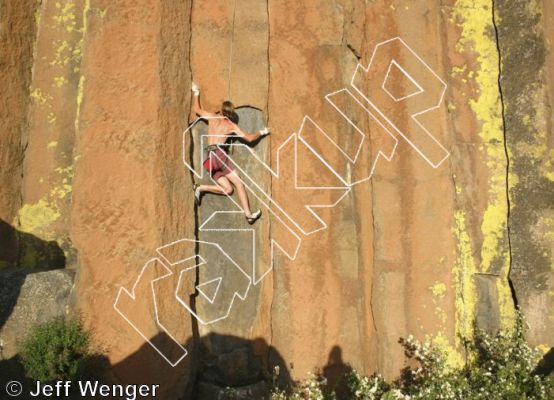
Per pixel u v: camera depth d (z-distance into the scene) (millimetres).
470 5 13945
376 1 13883
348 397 13266
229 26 13836
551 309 12891
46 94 13344
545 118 13281
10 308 11805
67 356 11453
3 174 12672
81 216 12234
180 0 13383
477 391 11867
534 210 13234
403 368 13094
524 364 11953
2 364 11531
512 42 13695
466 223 13469
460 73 13852
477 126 13750
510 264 13375
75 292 12062
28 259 12844
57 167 13180
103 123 12484
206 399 13195
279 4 14031
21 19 13109
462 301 13156
